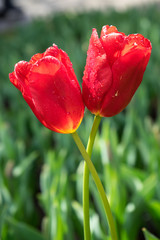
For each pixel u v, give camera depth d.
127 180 0.81
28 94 0.40
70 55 1.81
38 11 5.18
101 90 0.40
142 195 0.71
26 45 2.47
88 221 0.43
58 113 0.40
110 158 0.75
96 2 5.20
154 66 1.65
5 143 1.02
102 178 0.84
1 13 4.89
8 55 2.25
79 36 2.93
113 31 0.41
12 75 0.41
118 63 0.39
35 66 0.38
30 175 1.03
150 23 2.53
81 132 1.00
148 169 0.88
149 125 1.15
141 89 1.29
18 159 1.03
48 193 0.73
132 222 0.71
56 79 0.39
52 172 0.82
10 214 0.80
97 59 0.39
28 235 0.65
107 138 0.84
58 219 0.65
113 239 0.43
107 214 0.42
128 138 0.98
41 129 1.26
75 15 3.27
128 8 3.15
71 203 0.76
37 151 1.17
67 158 1.00
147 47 0.39
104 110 0.41
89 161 0.41
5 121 1.37
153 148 0.90
